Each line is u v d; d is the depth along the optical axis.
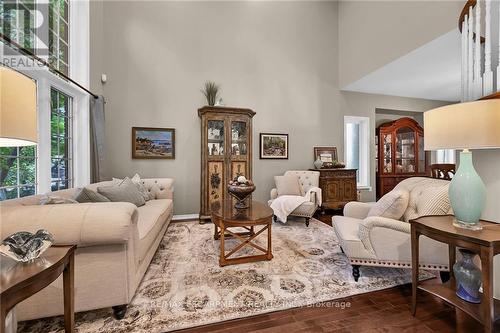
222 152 3.74
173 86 3.89
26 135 0.95
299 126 4.55
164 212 2.64
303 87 4.57
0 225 1.11
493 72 1.51
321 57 4.68
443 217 1.53
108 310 1.48
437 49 3.11
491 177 1.55
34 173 2.16
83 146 2.95
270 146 4.37
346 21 4.54
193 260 2.22
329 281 1.84
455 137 1.24
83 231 1.19
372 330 1.33
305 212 3.38
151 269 2.04
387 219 1.76
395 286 1.79
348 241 1.82
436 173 3.86
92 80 3.15
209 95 3.83
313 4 4.62
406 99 5.27
